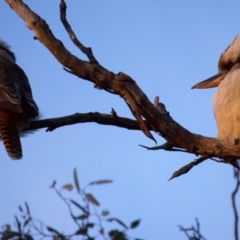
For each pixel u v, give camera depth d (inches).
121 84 373.4
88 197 267.9
